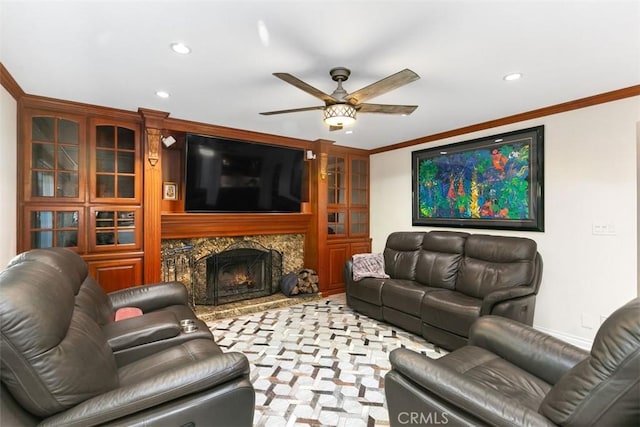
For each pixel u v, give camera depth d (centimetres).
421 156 446
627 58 211
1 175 238
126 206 333
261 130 402
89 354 123
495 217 361
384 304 355
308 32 181
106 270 321
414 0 153
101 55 208
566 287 307
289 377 241
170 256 375
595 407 100
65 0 151
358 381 235
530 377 162
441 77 242
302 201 471
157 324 191
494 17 166
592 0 151
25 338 102
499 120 353
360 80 245
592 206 290
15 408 104
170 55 208
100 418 110
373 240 527
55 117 297
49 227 297
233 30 179
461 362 174
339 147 496
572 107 298
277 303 421
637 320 98
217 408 129
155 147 338
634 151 266
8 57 210
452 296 307
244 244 437
